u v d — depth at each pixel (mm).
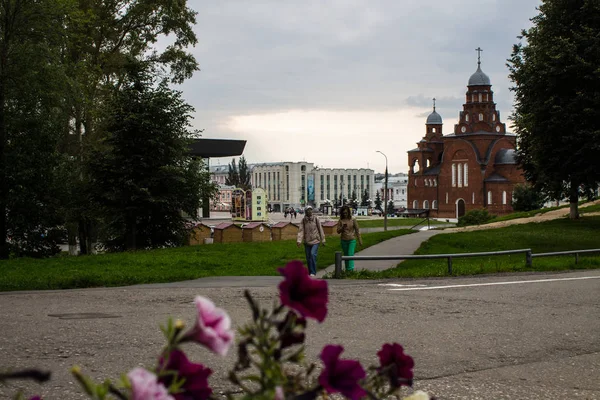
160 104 34594
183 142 35406
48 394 6312
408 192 152875
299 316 1958
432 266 22250
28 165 32688
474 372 7449
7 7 31297
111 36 40906
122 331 9586
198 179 36000
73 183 34469
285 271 1953
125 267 22328
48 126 32781
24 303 12812
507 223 50781
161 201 33875
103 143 36281
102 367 7395
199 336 1716
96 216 35375
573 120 33250
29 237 34625
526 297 13758
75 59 40062
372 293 14352
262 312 1964
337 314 11352
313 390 1923
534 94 35594
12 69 31125
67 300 13273
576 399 6438
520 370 7578
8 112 32000
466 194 135375
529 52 37844
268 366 1931
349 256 18344
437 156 153875
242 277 18812
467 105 136875
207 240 50094
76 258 25453
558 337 9492
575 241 34125
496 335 9586
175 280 17828
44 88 31234
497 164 132625
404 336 9422
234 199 96875
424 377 7188
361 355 8125
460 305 12555
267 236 49375
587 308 12242
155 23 41250
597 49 32938
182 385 1819
